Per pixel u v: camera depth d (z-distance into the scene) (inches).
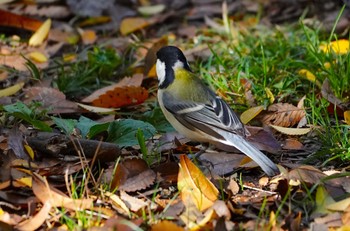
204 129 370.3
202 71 499.5
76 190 346.6
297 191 345.4
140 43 597.0
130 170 352.5
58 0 689.6
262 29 620.4
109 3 690.8
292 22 646.5
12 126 417.4
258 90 463.5
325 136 403.9
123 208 330.0
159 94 393.4
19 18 620.7
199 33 634.8
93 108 453.1
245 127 396.5
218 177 365.4
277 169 340.8
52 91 468.8
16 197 334.3
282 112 434.6
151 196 348.8
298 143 406.0
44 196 326.0
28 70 535.8
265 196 338.3
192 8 701.3
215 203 319.9
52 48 598.9
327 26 588.1
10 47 595.5
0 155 362.6
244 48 543.8
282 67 497.7
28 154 368.8
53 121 427.5
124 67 549.0
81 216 312.8
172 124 390.9
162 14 685.9
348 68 466.0
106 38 635.5
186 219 315.9
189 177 339.3
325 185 344.2
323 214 323.9
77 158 375.6
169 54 391.9
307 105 453.7
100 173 356.5
